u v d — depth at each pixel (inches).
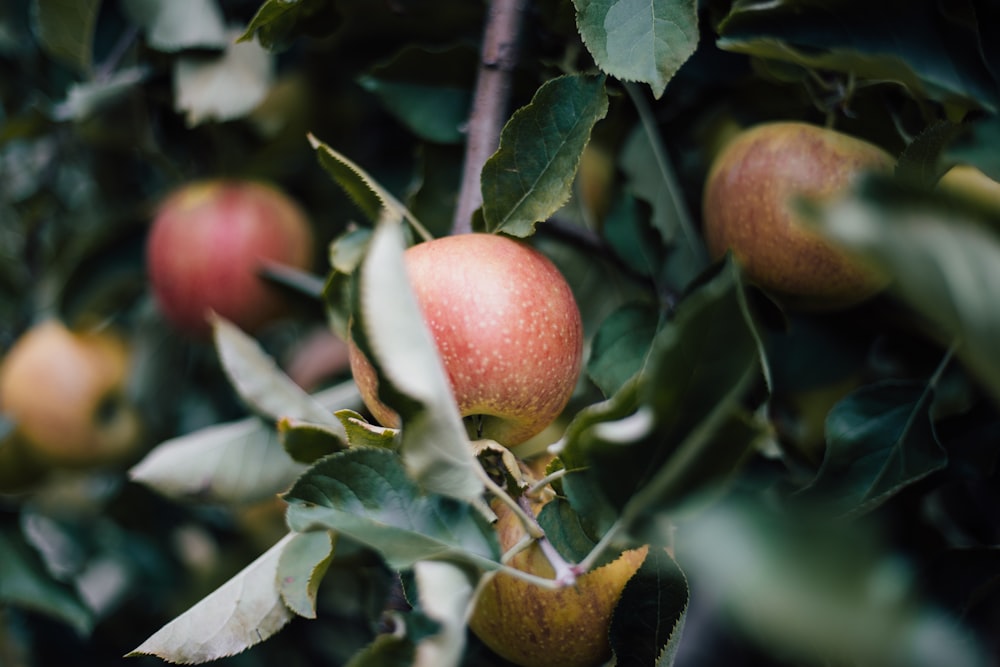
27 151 30.0
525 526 16.4
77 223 29.7
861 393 18.7
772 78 20.4
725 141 21.6
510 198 18.1
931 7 17.8
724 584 11.7
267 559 18.8
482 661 19.9
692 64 20.9
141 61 25.0
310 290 25.1
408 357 15.4
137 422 28.7
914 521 18.9
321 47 24.3
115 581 29.9
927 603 18.2
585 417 16.1
